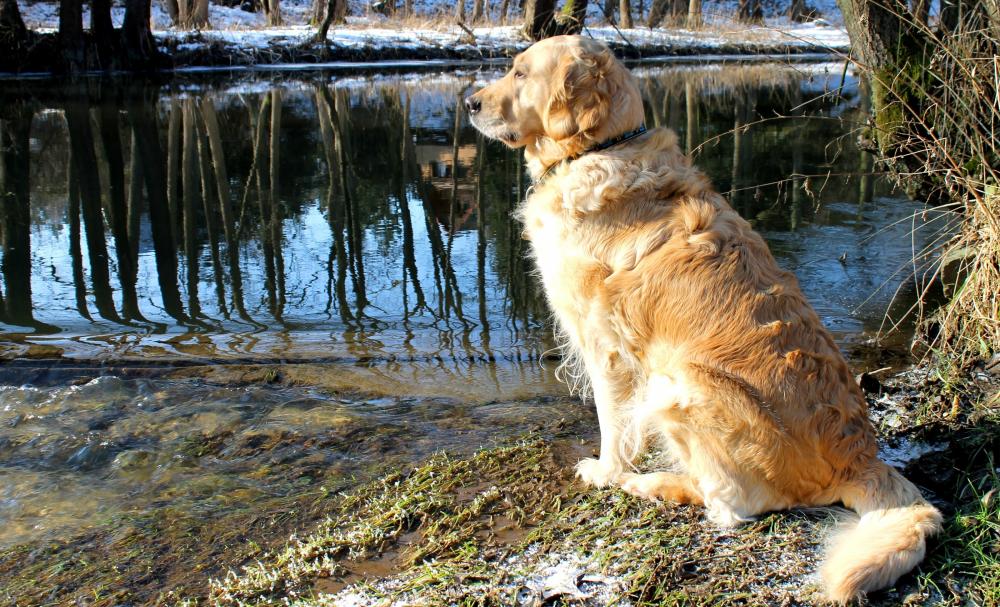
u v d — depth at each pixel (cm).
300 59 2397
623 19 2772
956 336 431
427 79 2053
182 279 641
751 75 1978
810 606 244
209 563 287
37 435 383
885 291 574
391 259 686
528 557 280
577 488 329
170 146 1151
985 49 441
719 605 247
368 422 398
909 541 251
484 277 640
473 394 438
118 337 524
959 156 451
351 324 549
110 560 289
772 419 275
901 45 456
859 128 543
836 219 751
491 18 3331
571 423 396
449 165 1020
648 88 1750
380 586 268
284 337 526
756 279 292
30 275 648
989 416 337
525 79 342
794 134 1180
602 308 310
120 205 855
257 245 726
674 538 283
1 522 314
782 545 272
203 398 427
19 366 471
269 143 1173
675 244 299
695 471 297
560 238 321
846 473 280
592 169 318
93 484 344
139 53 2155
